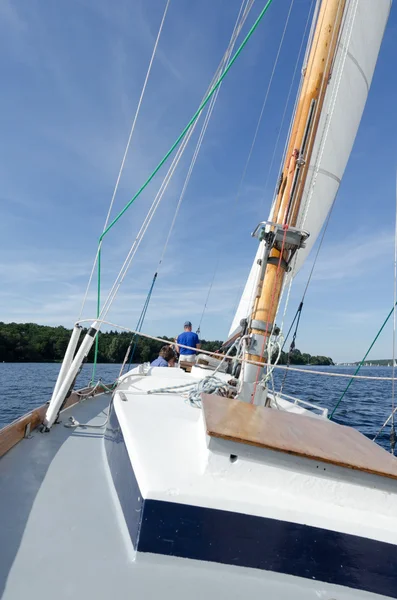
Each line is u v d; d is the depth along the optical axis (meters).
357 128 5.78
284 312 2.73
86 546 1.51
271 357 2.70
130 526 1.59
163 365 5.74
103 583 1.32
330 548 1.44
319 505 1.52
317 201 5.51
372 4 5.40
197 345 6.08
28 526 1.64
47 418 3.05
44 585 1.30
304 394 18.34
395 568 1.43
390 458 1.65
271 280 2.67
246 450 1.56
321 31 2.80
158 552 1.44
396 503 1.52
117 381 3.35
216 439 1.57
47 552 1.47
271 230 2.78
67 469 2.30
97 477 2.21
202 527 1.44
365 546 1.44
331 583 1.42
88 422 3.46
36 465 2.33
